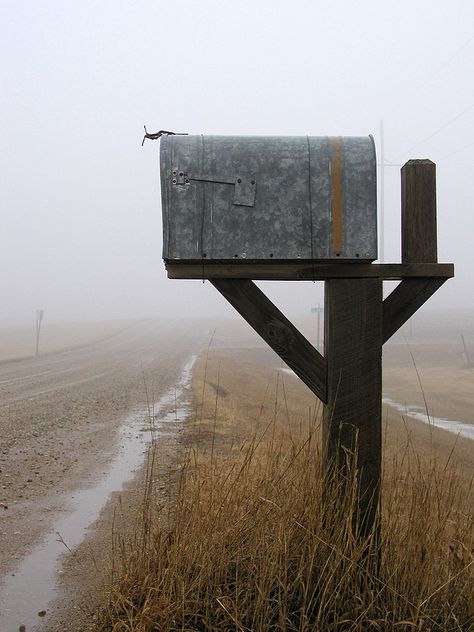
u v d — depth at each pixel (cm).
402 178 367
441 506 352
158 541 349
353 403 339
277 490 349
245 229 342
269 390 2123
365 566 326
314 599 327
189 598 328
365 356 342
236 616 307
